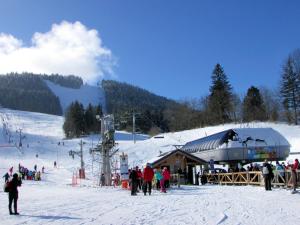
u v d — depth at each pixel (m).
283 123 99.19
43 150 102.88
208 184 37.91
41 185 44.09
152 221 14.16
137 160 75.12
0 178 58.16
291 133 83.25
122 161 35.94
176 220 14.30
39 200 23.56
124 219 14.73
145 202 20.86
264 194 22.81
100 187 38.47
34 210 18.19
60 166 80.19
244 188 28.25
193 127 126.31
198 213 16.03
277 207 17.03
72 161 86.25
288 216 14.55
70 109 154.38
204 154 45.50
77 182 51.25
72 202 21.69
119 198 23.72
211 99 116.75
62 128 167.38
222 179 36.38
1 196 28.25
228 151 41.44
